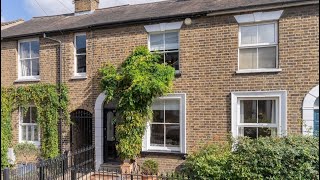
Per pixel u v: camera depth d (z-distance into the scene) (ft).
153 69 30.42
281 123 27.32
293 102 27.04
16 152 37.52
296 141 22.62
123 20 32.63
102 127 34.32
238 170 21.68
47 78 37.14
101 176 30.86
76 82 35.60
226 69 29.17
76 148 35.96
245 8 28.09
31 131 38.81
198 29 30.25
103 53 34.27
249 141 23.53
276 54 27.99
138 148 30.94
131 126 30.66
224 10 28.76
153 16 31.58
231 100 28.81
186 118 30.42
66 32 35.99
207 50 29.86
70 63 35.96
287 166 21.06
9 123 38.09
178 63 31.42
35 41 38.73
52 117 36.19
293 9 27.14
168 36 32.01
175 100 31.53
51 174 26.43
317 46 26.35
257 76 28.19
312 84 26.45
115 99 32.55
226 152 24.50
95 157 34.12
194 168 24.35
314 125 26.45
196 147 29.86
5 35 38.68
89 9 43.19
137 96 30.37
